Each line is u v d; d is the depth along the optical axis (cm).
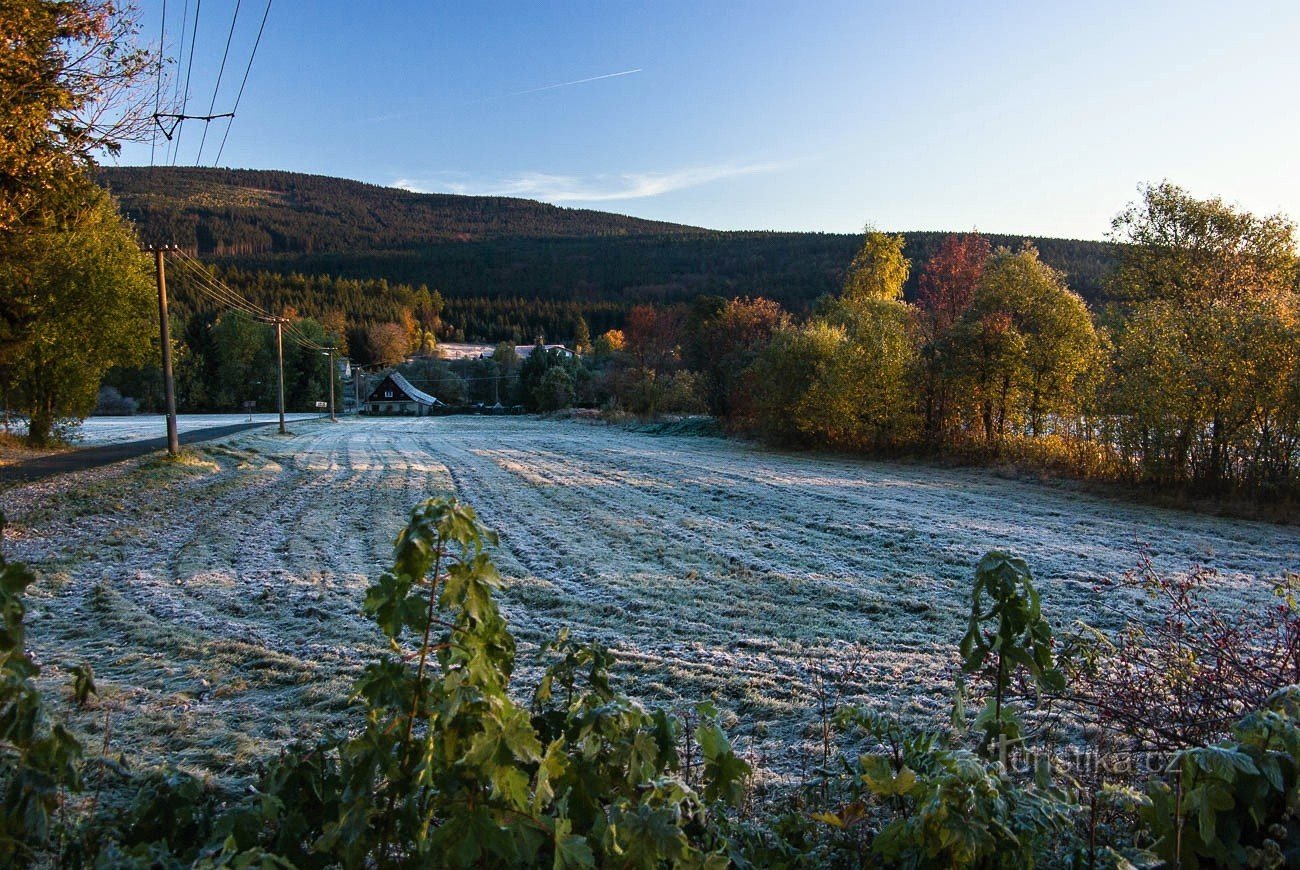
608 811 214
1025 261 2809
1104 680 437
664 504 1803
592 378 8538
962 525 1448
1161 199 2759
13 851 201
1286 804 221
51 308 2172
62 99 1118
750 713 571
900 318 3641
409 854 224
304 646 734
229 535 1365
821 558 1166
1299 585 462
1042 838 247
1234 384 1691
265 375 8962
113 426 5284
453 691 207
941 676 639
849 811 301
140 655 707
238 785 411
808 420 3388
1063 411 2572
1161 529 1416
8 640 206
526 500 1886
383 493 2025
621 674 660
